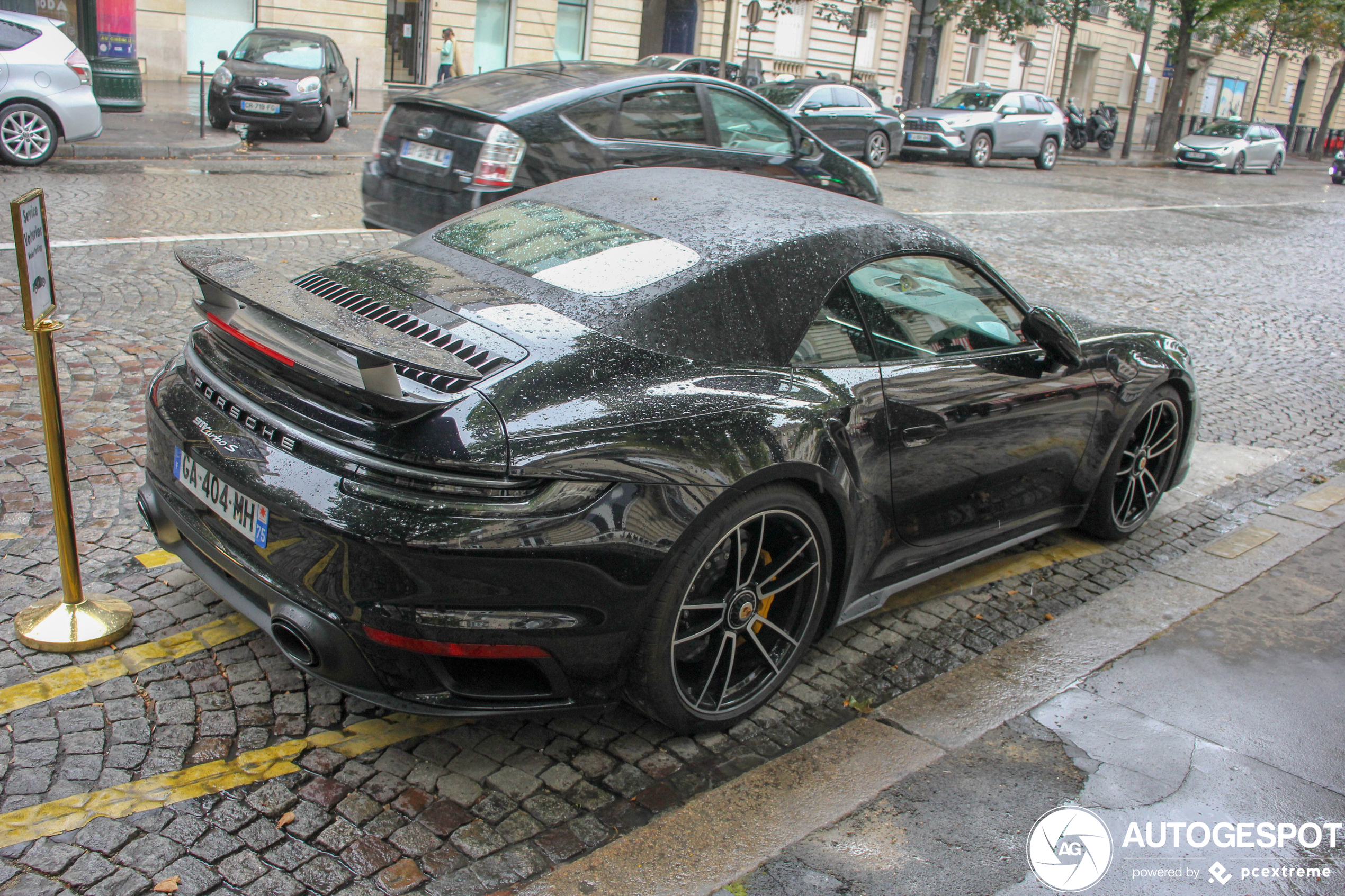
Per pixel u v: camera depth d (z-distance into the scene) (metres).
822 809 2.63
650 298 2.80
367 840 2.39
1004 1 27.61
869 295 3.22
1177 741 3.05
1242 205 20.00
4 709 2.71
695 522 2.53
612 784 2.68
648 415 2.54
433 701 2.47
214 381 2.72
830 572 3.06
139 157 12.48
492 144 6.58
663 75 7.59
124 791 2.46
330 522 2.33
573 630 2.44
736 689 2.94
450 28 24.05
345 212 9.91
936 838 2.56
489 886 2.30
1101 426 4.07
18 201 2.63
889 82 33.53
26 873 2.19
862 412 3.01
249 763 2.61
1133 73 42.22
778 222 3.22
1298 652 3.63
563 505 2.36
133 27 15.66
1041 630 3.66
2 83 10.65
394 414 2.35
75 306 6.25
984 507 3.65
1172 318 9.30
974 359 3.49
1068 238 13.25
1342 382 7.70
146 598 3.29
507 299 2.83
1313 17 38.00
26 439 4.40
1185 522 4.86
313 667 2.52
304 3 22.38
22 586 3.29
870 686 3.28
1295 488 5.42
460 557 2.29
